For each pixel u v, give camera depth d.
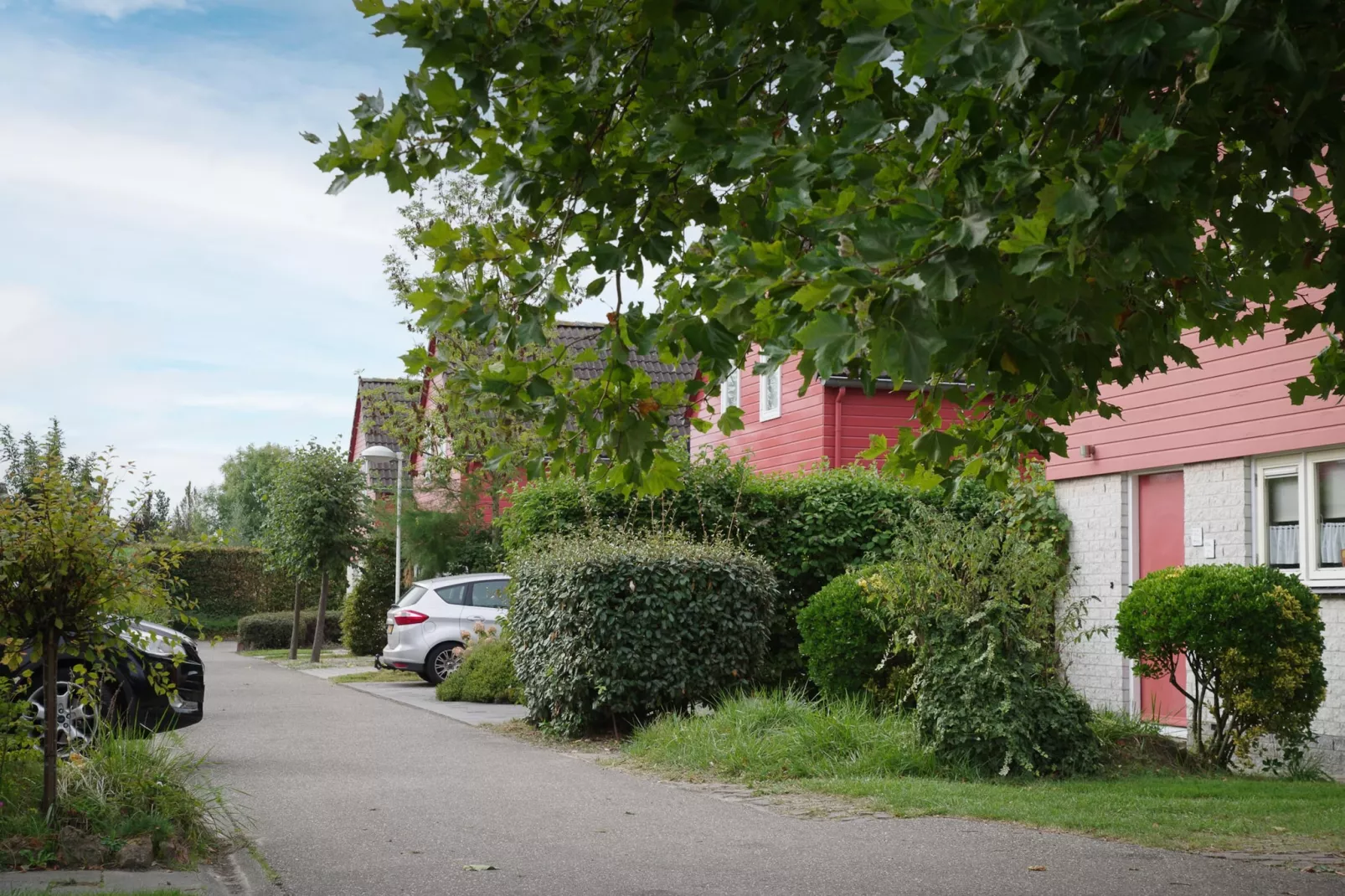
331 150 4.47
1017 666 9.55
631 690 12.26
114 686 10.30
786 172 3.93
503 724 13.88
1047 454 6.37
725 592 12.62
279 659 30.05
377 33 4.31
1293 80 3.38
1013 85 3.53
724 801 8.43
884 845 6.79
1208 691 10.72
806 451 21.14
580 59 4.52
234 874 6.08
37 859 5.97
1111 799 8.20
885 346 2.97
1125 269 3.23
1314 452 10.97
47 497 6.65
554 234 4.86
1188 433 12.21
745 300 3.96
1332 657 10.68
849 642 11.80
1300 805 7.94
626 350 4.70
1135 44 3.05
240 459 75.25
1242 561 11.55
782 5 4.05
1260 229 4.16
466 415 26.44
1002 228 3.24
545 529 14.98
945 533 10.07
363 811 8.02
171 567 7.41
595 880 5.92
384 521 26.80
